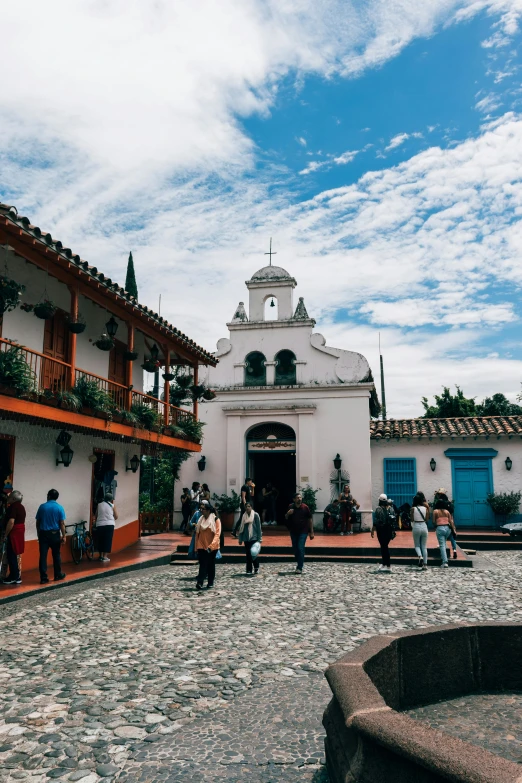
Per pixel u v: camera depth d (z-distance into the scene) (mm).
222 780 4004
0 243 9867
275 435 22375
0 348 11141
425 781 2510
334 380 21625
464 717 4133
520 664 4648
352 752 3066
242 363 22344
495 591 10750
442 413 31922
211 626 8281
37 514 11484
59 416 11539
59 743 4605
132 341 14570
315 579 12383
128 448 17469
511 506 21281
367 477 20797
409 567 14219
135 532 17672
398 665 4270
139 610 9312
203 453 21969
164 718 5082
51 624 8391
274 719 5031
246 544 13320
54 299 13680
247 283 22953
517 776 2211
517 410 38562
